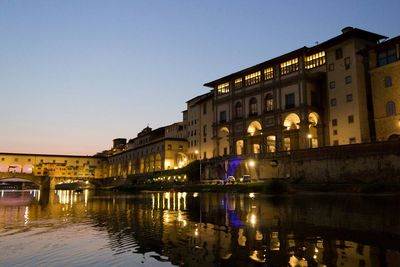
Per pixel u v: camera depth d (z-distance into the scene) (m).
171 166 128.62
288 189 53.16
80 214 35.38
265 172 74.06
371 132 65.88
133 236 20.88
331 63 71.81
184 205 41.16
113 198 68.81
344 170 56.38
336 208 29.52
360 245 15.73
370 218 23.11
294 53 76.62
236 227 22.25
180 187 88.38
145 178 132.62
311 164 62.84
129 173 164.88
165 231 22.20
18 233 23.16
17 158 172.38
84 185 157.62
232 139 92.69
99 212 37.16
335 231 19.12
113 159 188.25
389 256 13.88
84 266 14.60
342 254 14.38
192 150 120.44
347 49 68.69
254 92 87.50
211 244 17.48
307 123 73.50
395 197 37.59
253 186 61.25
